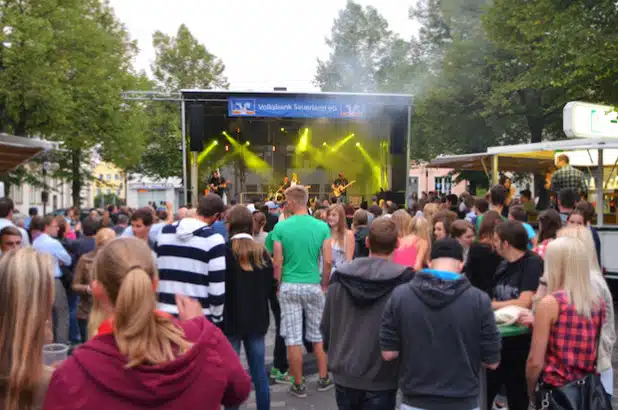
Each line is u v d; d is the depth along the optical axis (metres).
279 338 6.21
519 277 4.07
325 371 5.64
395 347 3.02
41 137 23.97
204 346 1.80
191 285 4.18
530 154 13.25
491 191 6.81
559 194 6.77
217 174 20.28
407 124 16.14
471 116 26.91
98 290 1.79
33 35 20.30
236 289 4.68
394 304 3.01
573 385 3.01
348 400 3.41
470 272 4.53
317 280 5.43
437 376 2.88
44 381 1.86
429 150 33.06
